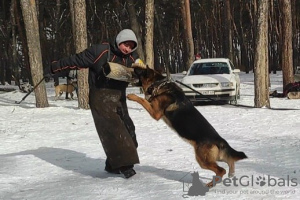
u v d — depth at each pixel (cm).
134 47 602
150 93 582
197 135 539
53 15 3991
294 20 4444
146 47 2033
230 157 535
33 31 1631
